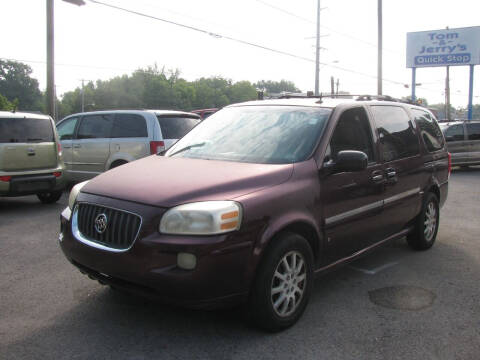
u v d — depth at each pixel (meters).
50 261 5.39
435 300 4.35
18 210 8.52
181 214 3.18
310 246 3.89
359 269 5.25
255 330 3.65
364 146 4.59
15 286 4.59
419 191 5.54
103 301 4.21
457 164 16.86
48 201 9.27
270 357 3.26
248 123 4.59
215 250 3.13
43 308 4.06
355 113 4.63
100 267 3.43
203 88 125.81
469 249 6.10
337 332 3.66
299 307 3.75
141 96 115.88
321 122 4.27
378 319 3.91
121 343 3.45
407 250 6.02
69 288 4.53
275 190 3.56
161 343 3.45
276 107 4.71
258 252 3.33
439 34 32.03
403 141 5.32
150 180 3.63
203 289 3.15
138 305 4.12
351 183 4.24
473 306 4.22
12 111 8.68
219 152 4.29
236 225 3.24
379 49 27.22
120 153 9.52
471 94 31.56
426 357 3.31
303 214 3.69
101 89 118.12
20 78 109.00
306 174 3.83
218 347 3.39
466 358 3.31
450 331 3.71
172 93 116.19
